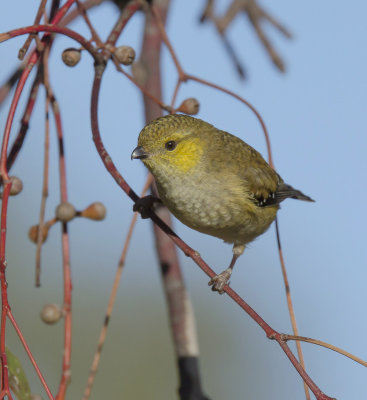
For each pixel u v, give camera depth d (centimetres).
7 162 800
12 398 618
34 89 812
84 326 1509
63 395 643
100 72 820
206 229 1069
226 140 1082
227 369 1534
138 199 763
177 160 1010
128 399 1461
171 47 893
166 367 1495
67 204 723
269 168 1127
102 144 791
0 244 668
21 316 1420
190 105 884
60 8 815
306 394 689
